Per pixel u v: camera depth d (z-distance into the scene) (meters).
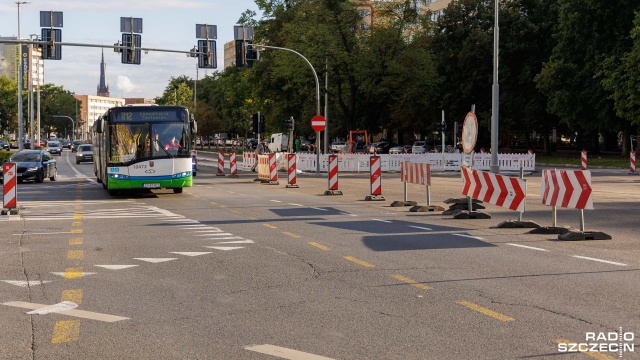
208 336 7.21
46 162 39.50
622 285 9.62
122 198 27.00
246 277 10.47
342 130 83.69
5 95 155.50
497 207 21.80
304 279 10.24
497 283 9.81
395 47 55.88
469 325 7.55
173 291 9.52
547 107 65.62
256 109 74.81
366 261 11.73
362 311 8.24
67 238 15.09
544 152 77.56
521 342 6.88
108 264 11.73
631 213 20.09
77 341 7.07
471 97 72.19
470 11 73.50
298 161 52.50
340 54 53.94
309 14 56.91
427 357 6.40
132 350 6.73
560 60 63.25
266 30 66.44
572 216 19.28
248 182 37.78
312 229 16.36
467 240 14.28
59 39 35.69
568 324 7.55
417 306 8.46
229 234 15.52
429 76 56.75
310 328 7.49
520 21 69.44
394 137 111.25
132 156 27.25
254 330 7.43
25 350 6.77
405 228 16.48
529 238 14.59
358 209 21.64
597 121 63.59
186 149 27.67
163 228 16.78
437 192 29.52
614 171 48.72
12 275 10.77
